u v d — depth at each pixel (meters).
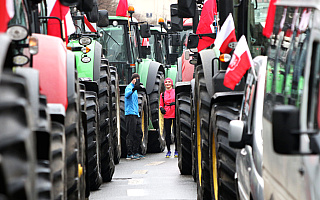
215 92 13.52
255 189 9.03
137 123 28.05
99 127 18.72
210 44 17.38
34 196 5.24
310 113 6.46
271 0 9.29
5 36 5.58
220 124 12.28
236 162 11.01
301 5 7.14
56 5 15.09
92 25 23.25
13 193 4.74
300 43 7.22
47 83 10.11
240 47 11.45
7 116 4.90
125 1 30.69
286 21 8.07
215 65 15.50
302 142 6.54
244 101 10.55
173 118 29.05
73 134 10.81
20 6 9.81
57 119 9.44
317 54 6.50
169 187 18.75
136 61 31.53
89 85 18.64
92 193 17.83
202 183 14.70
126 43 30.52
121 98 28.64
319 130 6.12
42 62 10.19
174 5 21.78
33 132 5.44
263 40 12.63
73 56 11.32
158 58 38.19
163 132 32.34
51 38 10.59
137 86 27.52
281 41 8.18
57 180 8.95
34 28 11.80
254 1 12.94
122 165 25.50
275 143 5.75
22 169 4.90
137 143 28.02
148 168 24.16
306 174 6.51
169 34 38.56
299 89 6.95
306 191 6.46
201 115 15.10
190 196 17.06
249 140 9.50
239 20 13.16
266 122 8.48
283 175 7.51
